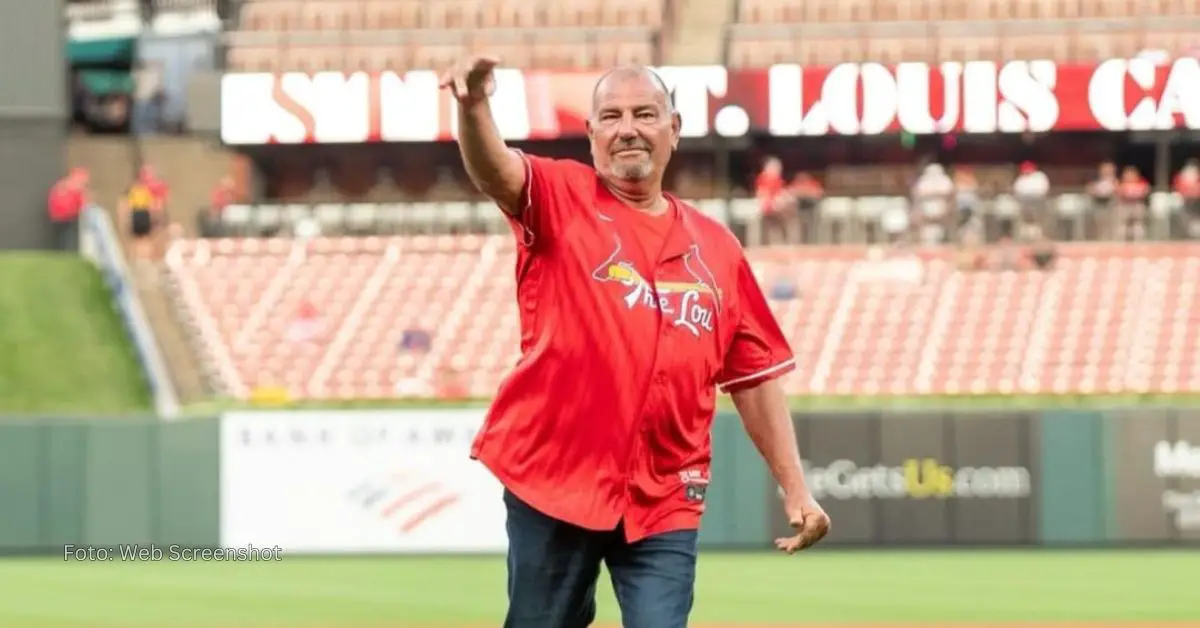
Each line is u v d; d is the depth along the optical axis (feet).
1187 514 75.77
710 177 116.37
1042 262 104.37
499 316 103.40
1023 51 118.32
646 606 20.74
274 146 116.06
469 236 110.11
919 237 107.14
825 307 102.53
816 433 76.38
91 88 137.49
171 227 114.93
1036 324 100.83
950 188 107.55
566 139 112.57
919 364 98.73
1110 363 98.22
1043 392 95.66
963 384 97.55
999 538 76.02
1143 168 116.06
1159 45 117.08
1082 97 109.29
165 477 75.51
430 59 121.29
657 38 119.96
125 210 118.11
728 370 22.26
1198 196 106.22
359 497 75.46
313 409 82.12
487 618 53.52
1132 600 57.52
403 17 125.39
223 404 94.79
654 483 20.80
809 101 110.11
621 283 20.33
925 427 76.38
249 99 113.80
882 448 76.38
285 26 125.59
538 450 20.59
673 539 20.94
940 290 103.35
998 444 76.18
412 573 67.62
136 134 136.36
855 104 110.01
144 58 138.51
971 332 100.63
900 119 109.81
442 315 103.50
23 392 96.27
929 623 52.08
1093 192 106.93
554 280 20.35
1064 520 76.02
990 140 116.06
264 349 101.19
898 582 63.41
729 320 21.53
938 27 119.65
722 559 72.49
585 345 20.29
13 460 75.41
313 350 101.04
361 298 104.99
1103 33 117.91
